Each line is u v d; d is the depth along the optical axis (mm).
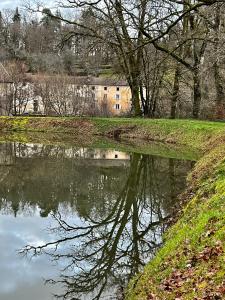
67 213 18516
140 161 30391
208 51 36562
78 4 36844
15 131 53469
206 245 9281
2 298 11016
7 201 20344
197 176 20844
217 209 11117
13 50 102562
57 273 12742
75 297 11164
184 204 16562
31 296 11203
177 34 33500
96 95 87125
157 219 17047
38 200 20547
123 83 87562
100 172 27000
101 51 42594
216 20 26344
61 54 88062
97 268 12938
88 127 49469
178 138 38000
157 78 41469
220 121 40312
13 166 29359
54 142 42906
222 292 7156
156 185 22781
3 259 13641
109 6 31031
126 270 12727
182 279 8602
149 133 42344
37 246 14867
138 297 9430
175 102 45875
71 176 25969
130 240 15023
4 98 69188
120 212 18438
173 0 17359
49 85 70500
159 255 11141
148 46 38531
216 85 38781
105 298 11023
